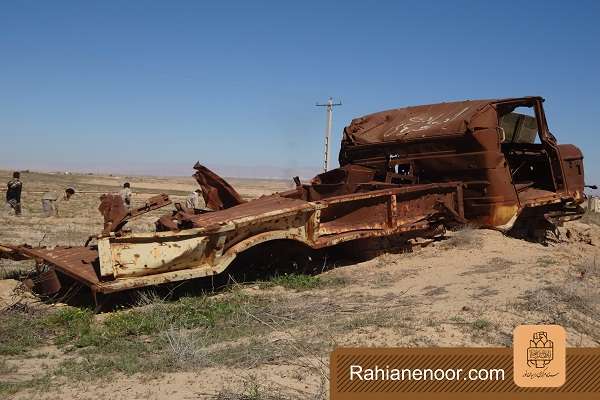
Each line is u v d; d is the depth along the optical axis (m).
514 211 11.25
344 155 13.20
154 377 5.23
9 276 9.44
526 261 9.86
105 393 4.88
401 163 12.02
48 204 23.72
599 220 18.45
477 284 8.41
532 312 6.89
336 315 7.09
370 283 8.96
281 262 9.57
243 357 5.59
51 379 5.27
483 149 11.03
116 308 7.63
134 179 88.00
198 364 5.49
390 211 10.23
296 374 5.16
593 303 7.49
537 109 12.08
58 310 7.58
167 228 8.55
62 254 8.56
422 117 12.27
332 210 9.73
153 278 7.51
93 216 24.61
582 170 12.98
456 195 11.34
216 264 8.06
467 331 6.22
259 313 7.21
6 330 6.66
